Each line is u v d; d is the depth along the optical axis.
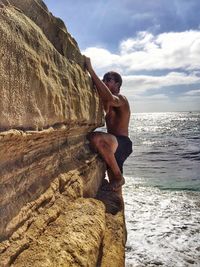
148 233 6.48
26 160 2.62
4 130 2.04
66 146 3.88
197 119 122.38
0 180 2.13
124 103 5.34
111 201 4.57
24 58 2.38
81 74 4.28
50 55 3.09
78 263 2.33
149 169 17.12
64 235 2.57
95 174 4.72
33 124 2.56
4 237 2.08
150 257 5.31
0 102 1.98
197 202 9.33
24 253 2.17
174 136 45.03
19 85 2.28
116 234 3.66
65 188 3.37
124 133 5.46
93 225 3.00
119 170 5.02
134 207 8.66
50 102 2.95
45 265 2.09
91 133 5.18
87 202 3.58
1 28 2.01
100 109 5.47
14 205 2.29
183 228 6.80
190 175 14.82
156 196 10.23
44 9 3.32
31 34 2.62
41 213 2.67
